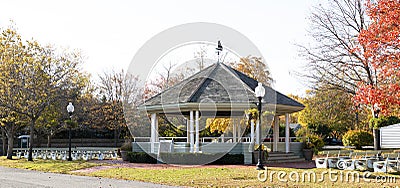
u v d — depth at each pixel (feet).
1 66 99.25
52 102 106.42
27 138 155.02
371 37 63.82
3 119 100.01
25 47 103.04
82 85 117.70
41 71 100.58
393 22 61.26
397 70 63.05
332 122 148.46
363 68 113.91
